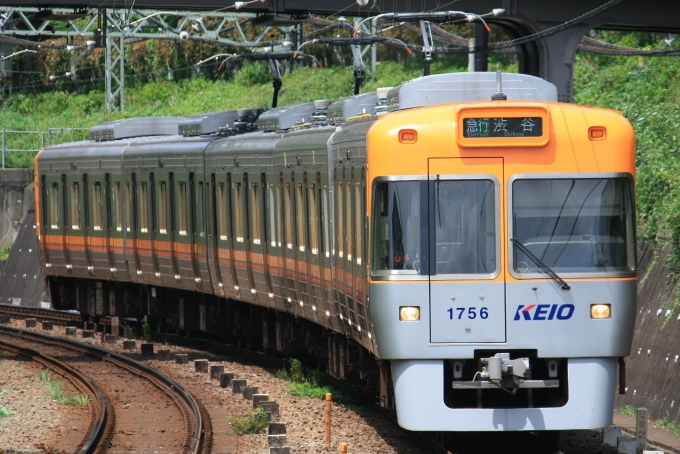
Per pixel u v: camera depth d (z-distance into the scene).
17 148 175.75
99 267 95.00
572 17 94.56
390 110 49.06
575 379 41.31
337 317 54.38
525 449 44.31
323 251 57.41
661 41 128.12
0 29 141.00
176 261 83.81
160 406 57.50
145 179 87.44
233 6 89.25
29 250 141.75
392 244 41.62
